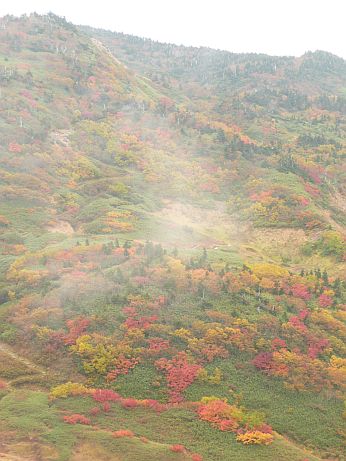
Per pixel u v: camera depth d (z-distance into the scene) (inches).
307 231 3895.2
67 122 5383.9
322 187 4906.5
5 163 4160.9
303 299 2628.0
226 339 2078.0
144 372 1863.9
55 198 4003.4
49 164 4441.4
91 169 4621.1
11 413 1569.9
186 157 5349.4
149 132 5743.1
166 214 4232.3
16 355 2023.9
